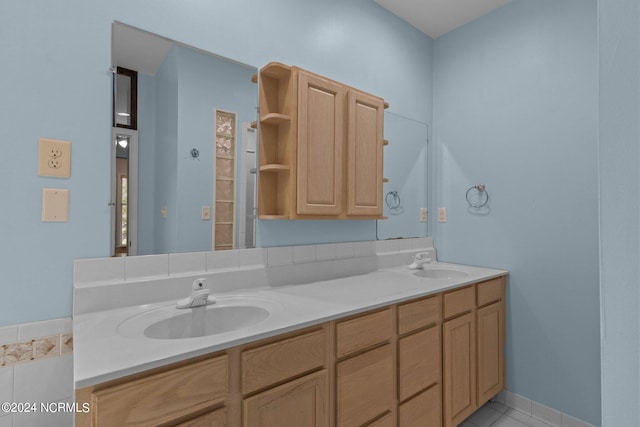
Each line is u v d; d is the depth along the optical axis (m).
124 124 1.36
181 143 1.50
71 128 1.24
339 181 1.81
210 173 1.58
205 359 0.95
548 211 2.02
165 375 0.87
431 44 2.67
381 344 1.44
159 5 1.43
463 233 2.46
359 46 2.19
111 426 0.80
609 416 0.27
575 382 1.91
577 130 1.91
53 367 1.20
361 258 2.14
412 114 2.54
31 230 1.17
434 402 1.66
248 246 1.70
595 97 1.85
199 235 1.54
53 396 1.20
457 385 1.80
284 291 1.61
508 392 2.18
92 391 0.79
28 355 1.16
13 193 1.14
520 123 2.16
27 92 1.16
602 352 0.27
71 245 1.25
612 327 0.27
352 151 1.88
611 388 0.27
